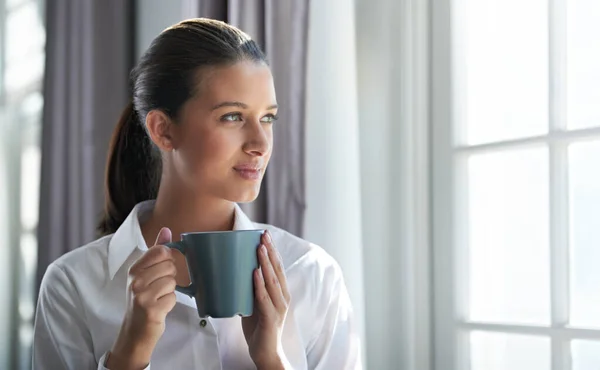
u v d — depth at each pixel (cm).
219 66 119
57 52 260
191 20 126
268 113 122
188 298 127
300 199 171
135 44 259
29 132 287
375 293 182
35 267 275
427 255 174
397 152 179
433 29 175
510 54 162
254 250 108
